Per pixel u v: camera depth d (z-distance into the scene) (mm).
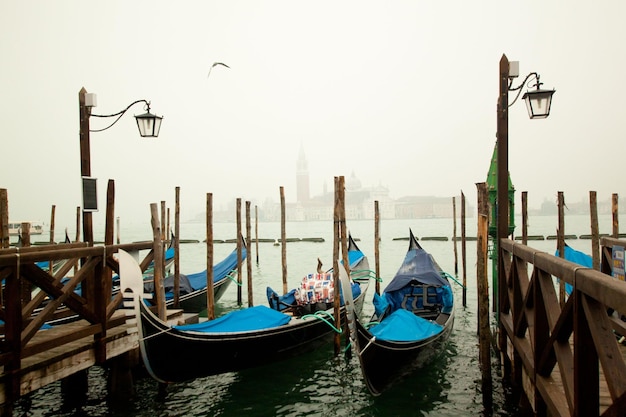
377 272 12453
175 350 6344
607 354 2604
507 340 7070
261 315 7520
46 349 5320
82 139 7719
